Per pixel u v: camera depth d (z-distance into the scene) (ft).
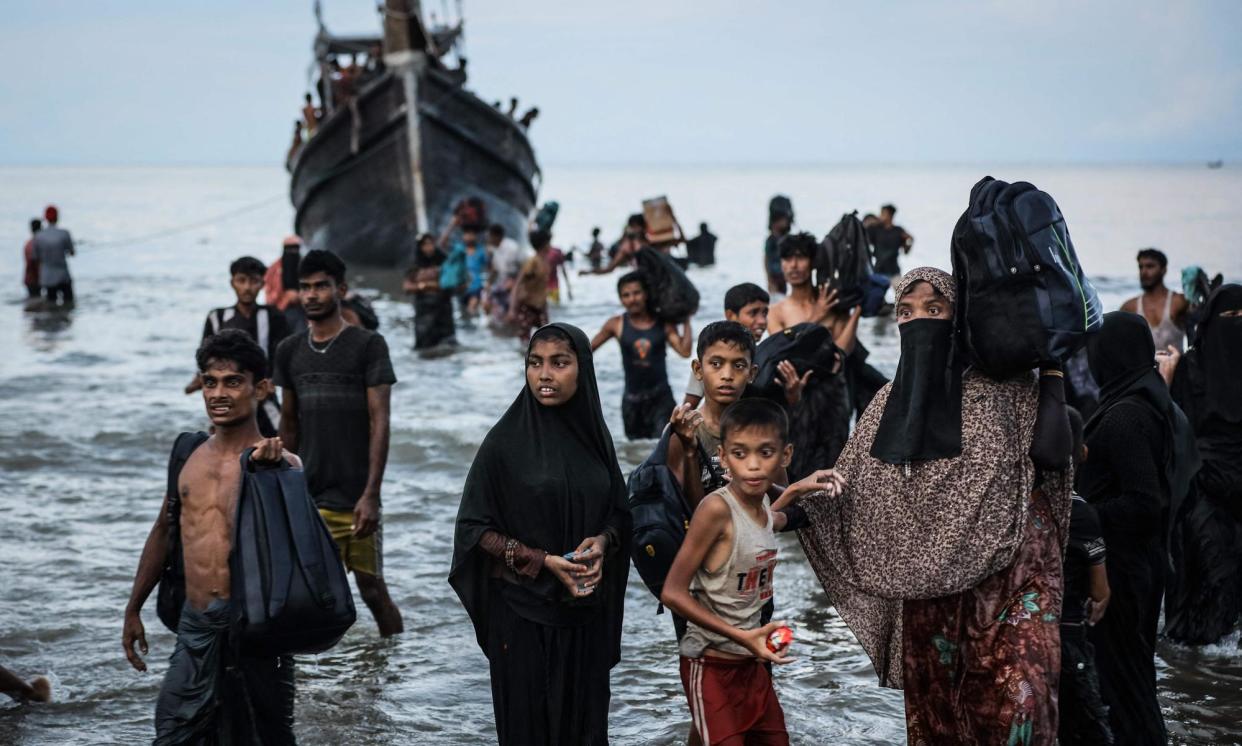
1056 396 13.50
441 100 96.78
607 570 14.55
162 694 14.20
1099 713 15.08
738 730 13.89
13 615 22.45
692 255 102.17
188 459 14.53
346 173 101.09
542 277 57.06
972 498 13.42
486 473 14.37
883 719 17.94
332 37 103.76
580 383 14.46
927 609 13.93
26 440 37.19
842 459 14.48
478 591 14.55
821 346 24.68
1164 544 16.52
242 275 26.43
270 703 14.33
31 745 17.16
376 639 21.50
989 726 13.55
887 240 77.87
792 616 22.57
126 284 95.25
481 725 18.01
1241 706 18.21
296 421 20.57
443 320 56.24
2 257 124.98
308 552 13.78
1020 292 13.07
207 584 14.11
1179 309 30.22
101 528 28.30
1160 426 16.35
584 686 14.37
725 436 13.73
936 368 13.65
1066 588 15.03
